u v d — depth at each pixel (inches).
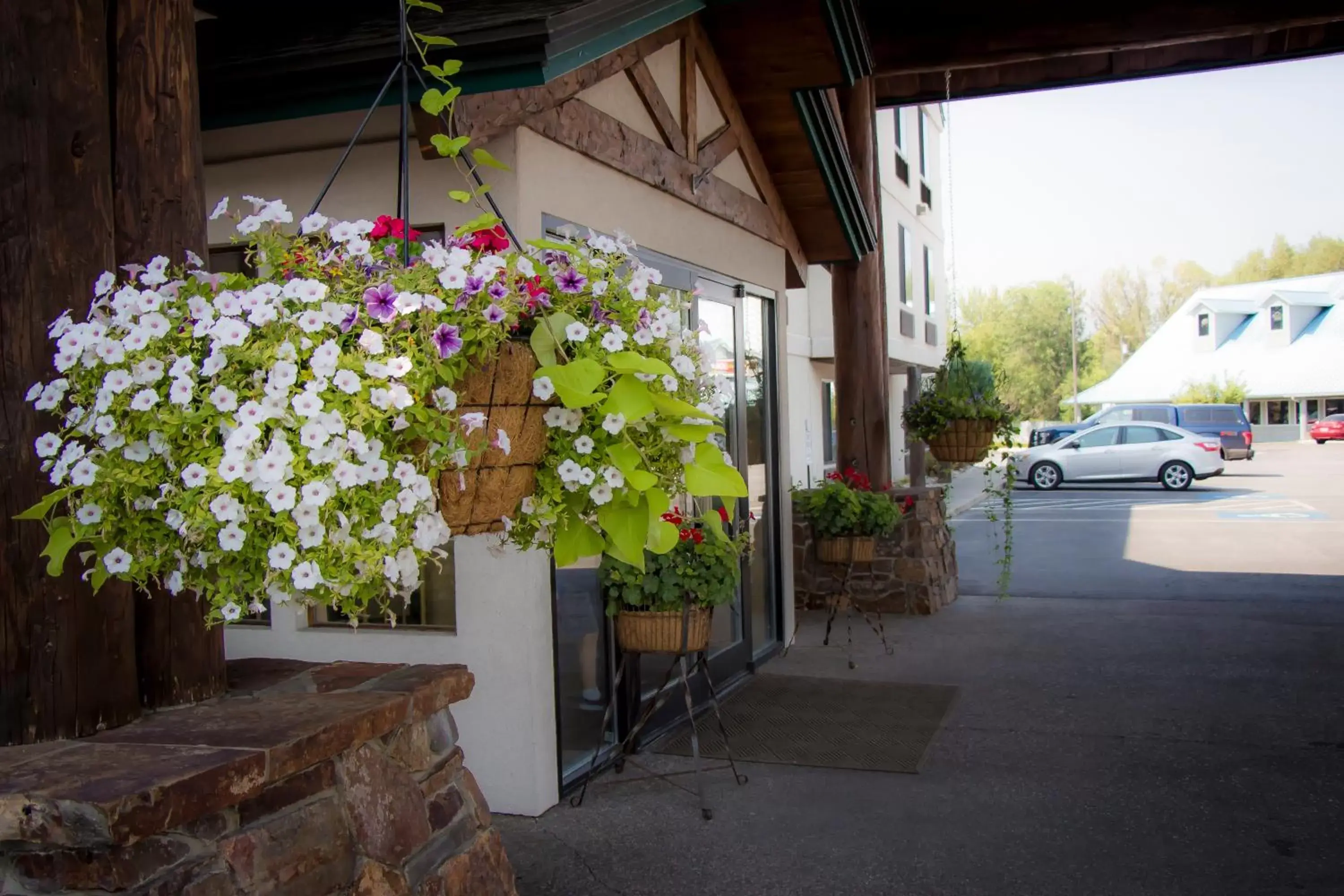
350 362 70.8
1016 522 676.7
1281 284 2034.9
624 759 201.2
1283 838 161.9
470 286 76.2
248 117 159.8
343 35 160.7
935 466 481.7
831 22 241.1
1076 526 644.7
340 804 101.1
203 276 77.5
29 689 94.3
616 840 164.7
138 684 105.4
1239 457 1131.3
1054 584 425.1
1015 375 2551.7
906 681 265.4
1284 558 483.5
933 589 362.6
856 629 333.4
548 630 178.7
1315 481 930.7
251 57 155.4
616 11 165.9
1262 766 195.9
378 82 150.5
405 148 94.2
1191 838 162.4
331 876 98.0
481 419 75.1
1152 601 379.6
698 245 241.3
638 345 85.4
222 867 88.3
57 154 96.5
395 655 181.2
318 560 69.9
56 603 95.9
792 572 308.2
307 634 186.4
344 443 69.6
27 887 82.7
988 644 308.8
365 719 102.7
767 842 162.9
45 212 95.7
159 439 70.8
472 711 176.9
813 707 240.5
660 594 180.5
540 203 173.0
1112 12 360.2
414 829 109.1
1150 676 266.5
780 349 301.7
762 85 261.1
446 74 94.1
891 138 804.6
